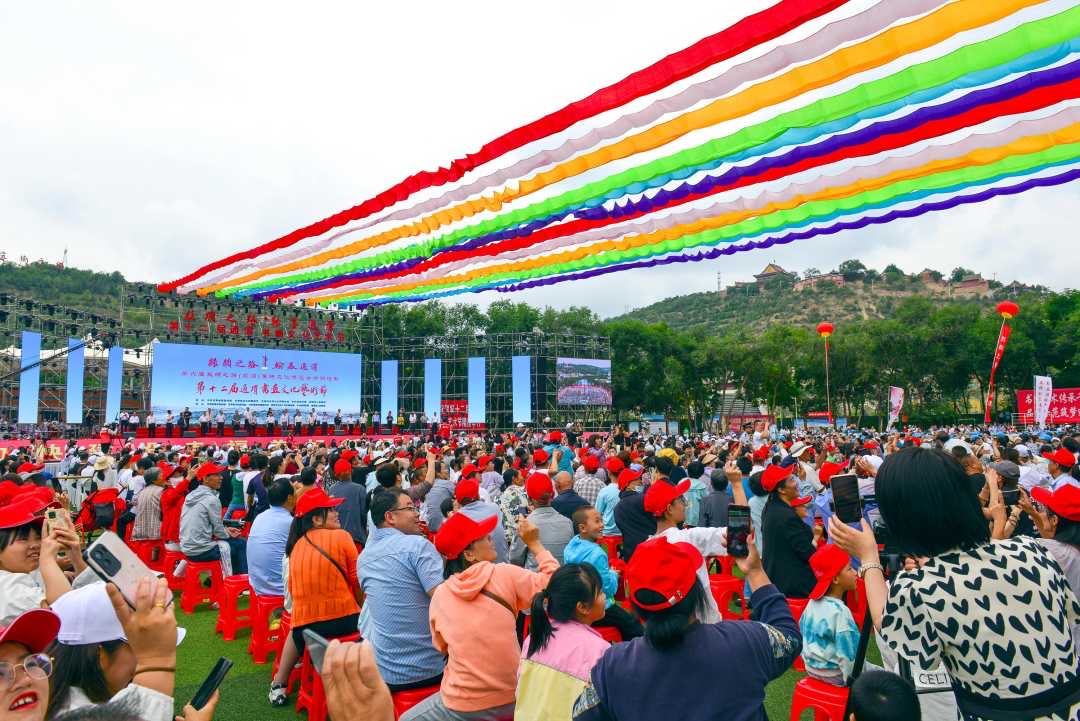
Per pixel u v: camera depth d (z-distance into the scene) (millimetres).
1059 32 4195
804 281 130500
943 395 53344
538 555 4230
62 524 3463
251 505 9859
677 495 5488
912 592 2188
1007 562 2141
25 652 1570
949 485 2201
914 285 123812
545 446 17422
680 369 51219
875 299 119000
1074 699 2012
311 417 33750
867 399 57531
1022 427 34469
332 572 5016
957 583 2123
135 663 2297
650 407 52625
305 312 35312
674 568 2238
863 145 6016
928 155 6363
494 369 44188
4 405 31516
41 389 34562
